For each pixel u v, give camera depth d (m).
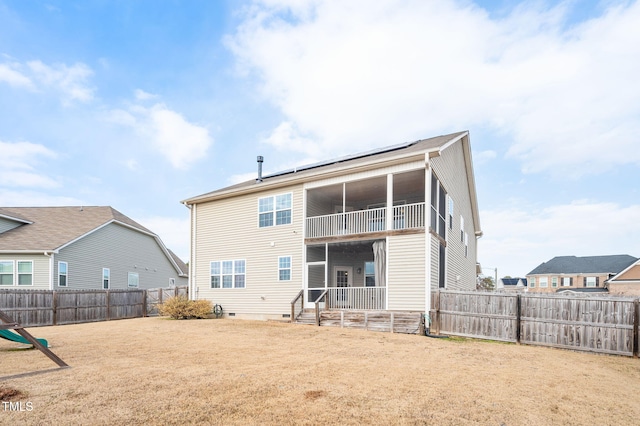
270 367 6.53
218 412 4.32
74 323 15.77
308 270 15.50
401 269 12.77
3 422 3.94
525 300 10.02
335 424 4.05
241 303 16.94
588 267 46.38
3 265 19.34
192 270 18.81
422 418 4.27
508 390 5.45
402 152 13.74
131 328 12.46
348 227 15.70
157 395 4.88
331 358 7.40
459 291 11.06
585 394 5.40
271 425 4.00
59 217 23.41
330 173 14.50
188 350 8.13
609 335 8.91
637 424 4.33
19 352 7.79
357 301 15.11
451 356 7.88
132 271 25.95
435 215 13.68
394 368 6.62
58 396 4.79
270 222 16.56
